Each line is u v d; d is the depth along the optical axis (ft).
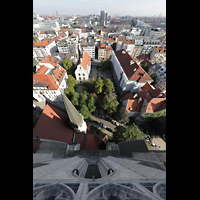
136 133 103.24
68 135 113.29
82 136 119.34
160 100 152.56
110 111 174.70
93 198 20.56
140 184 24.71
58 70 210.59
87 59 286.25
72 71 273.33
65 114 128.67
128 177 29.55
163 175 29.09
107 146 109.91
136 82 191.62
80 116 119.14
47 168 37.86
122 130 110.93
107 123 183.32
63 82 213.05
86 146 115.65
